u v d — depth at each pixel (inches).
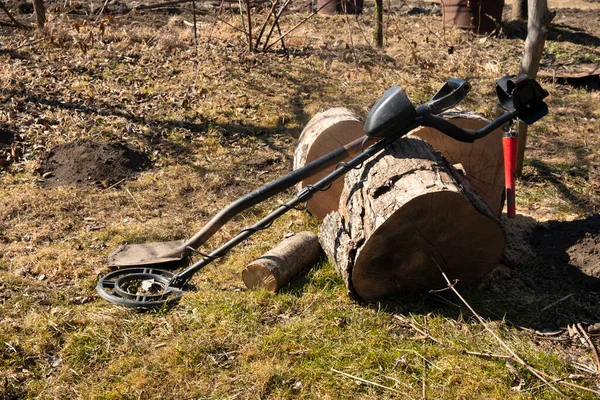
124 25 448.8
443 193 157.6
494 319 168.2
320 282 184.5
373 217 163.5
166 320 167.5
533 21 233.8
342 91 357.7
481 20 473.1
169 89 343.9
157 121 306.7
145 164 271.7
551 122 326.3
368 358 152.6
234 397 142.3
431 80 375.6
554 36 493.7
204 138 295.7
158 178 259.3
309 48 428.1
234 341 158.9
